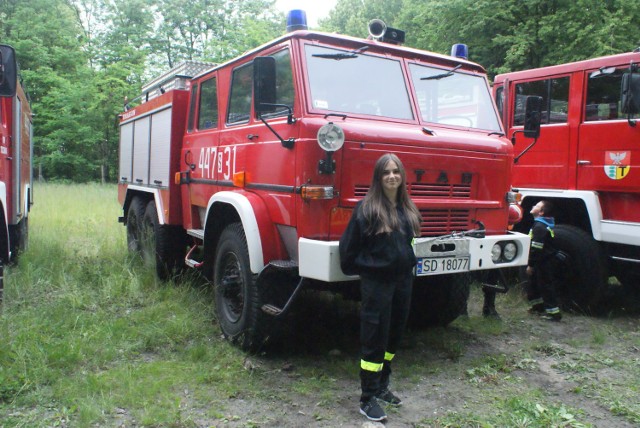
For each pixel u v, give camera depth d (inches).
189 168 243.0
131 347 181.9
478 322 224.7
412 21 784.9
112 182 1209.4
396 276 137.3
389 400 147.8
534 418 142.1
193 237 257.3
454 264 170.4
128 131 331.6
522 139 276.1
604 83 241.8
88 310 220.7
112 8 1314.0
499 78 291.0
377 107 177.9
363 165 162.1
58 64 1199.6
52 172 1195.3
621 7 595.8
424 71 193.2
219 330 203.5
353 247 138.6
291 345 189.2
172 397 148.0
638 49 234.1
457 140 179.3
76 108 1128.2
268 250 173.5
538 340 208.1
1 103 251.6
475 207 183.8
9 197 275.9
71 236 399.9
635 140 228.8
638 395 158.9
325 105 168.2
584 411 148.2
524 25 639.8
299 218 161.3
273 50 183.3
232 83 210.2
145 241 288.5
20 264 284.5
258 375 166.1
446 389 161.0
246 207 177.2
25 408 140.3
